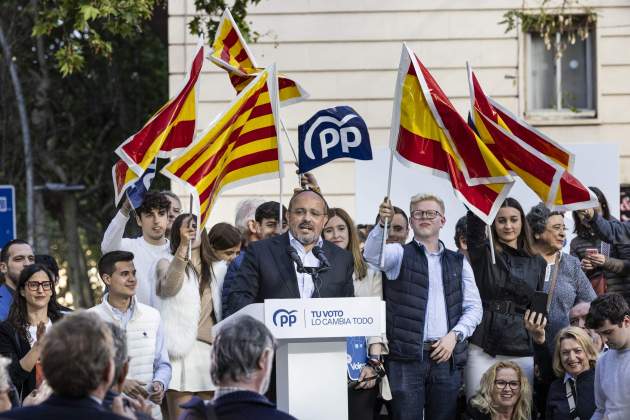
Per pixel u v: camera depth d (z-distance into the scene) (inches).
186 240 298.5
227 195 552.1
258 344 186.9
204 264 319.6
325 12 567.2
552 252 335.9
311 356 250.5
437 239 315.9
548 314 326.6
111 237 327.6
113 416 167.6
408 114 306.7
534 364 319.0
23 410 167.2
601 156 466.6
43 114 799.7
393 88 567.5
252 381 186.7
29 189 738.8
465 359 310.7
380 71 567.8
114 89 821.9
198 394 312.3
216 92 559.5
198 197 294.4
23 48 794.2
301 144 329.4
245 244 359.6
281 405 253.9
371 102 567.5
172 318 310.3
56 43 799.1
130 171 312.7
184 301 310.7
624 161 573.6
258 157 309.3
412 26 568.7
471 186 303.1
